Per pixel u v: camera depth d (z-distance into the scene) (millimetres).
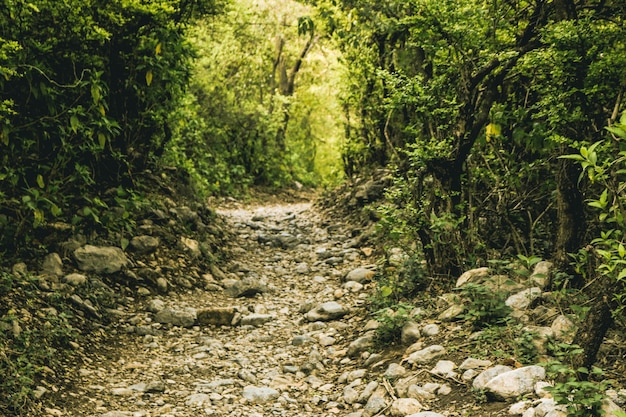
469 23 6277
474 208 6668
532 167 6430
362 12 8562
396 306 6258
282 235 11453
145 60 8711
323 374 5957
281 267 9812
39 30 7383
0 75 6496
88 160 8516
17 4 6734
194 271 8656
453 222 6445
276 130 22859
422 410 4586
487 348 5086
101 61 8070
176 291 8023
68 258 7414
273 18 22906
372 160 13805
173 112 10445
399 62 9609
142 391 5406
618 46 5688
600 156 4957
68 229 7703
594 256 5422
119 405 5137
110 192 8688
